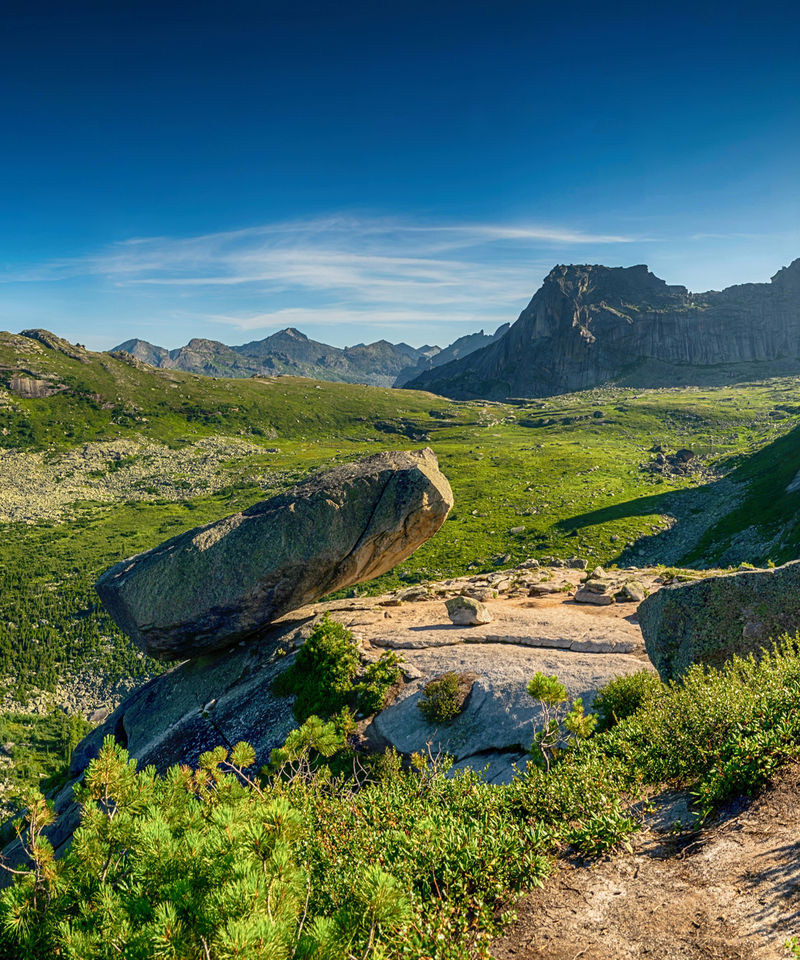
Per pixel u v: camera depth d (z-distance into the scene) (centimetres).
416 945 562
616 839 812
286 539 3303
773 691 1002
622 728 1309
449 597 4103
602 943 622
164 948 429
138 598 3344
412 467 3422
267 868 482
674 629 1783
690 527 16662
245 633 3459
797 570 1652
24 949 540
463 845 743
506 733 2297
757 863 690
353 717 2677
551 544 17250
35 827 662
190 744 3003
